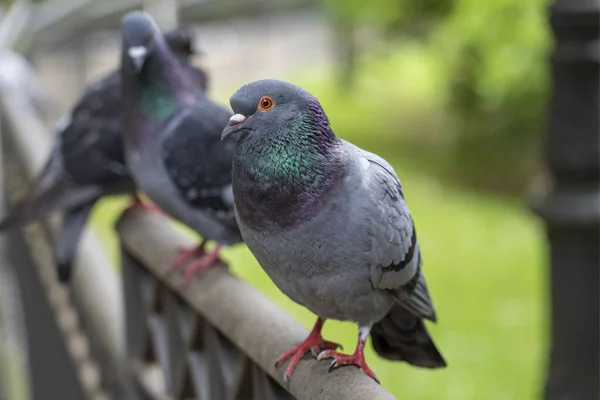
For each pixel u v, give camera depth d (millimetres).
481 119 19484
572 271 5738
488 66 17609
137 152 4602
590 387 5883
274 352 3051
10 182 8578
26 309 7949
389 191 3084
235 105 2969
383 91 27578
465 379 10086
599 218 5500
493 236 15484
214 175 4418
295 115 2926
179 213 4508
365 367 3088
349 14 21188
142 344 4699
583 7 5309
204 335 3828
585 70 5418
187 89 4711
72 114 5348
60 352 6871
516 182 18375
